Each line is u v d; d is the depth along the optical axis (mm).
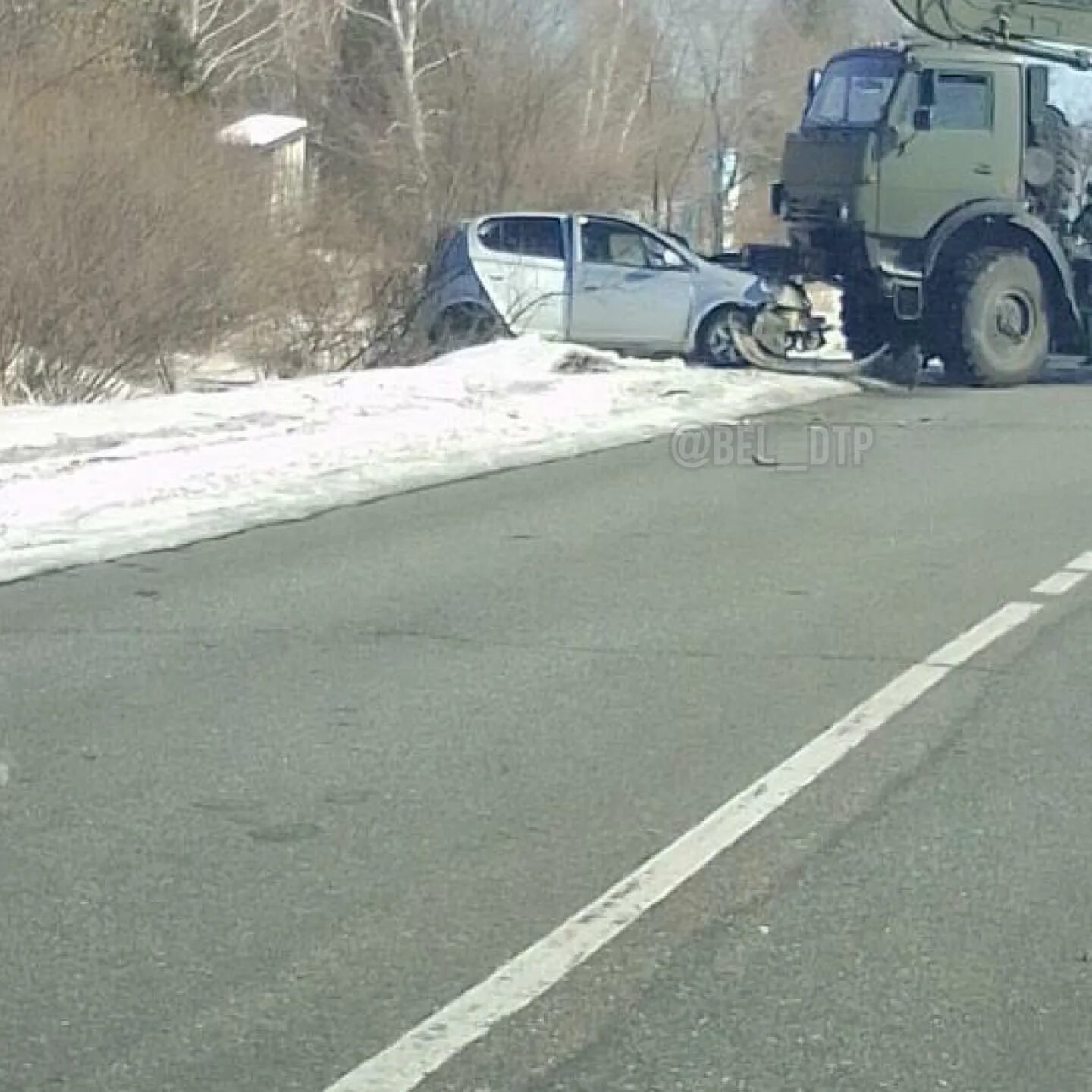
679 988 6012
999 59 23984
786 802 7863
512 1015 5809
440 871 7062
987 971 6141
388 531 14250
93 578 12445
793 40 57531
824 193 24250
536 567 12891
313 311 25125
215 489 15703
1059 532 14172
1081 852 7266
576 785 8102
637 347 26000
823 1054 5551
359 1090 5336
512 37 42938
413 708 9305
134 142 22953
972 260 24312
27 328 21469
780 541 13859
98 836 7441
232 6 48625
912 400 23297
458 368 23375
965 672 10000
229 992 5984
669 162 50125
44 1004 5898
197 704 9375
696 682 9812
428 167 39000
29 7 26500
